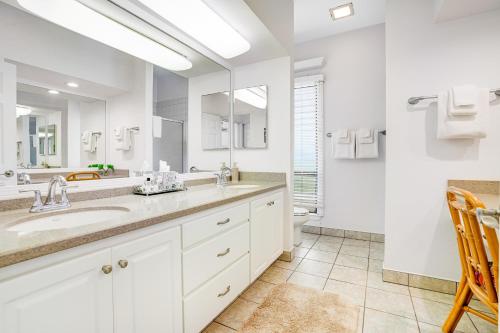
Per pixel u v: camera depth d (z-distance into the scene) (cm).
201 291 131
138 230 97
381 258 250
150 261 102
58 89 135
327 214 325
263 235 199
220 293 146
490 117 173
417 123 192
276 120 243
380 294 183
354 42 305
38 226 106
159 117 194
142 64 180
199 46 213
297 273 217
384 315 159
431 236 190
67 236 75
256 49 221
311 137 330
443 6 169
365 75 301
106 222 91
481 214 76
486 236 103
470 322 153
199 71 228
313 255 258
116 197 153
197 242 129
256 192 183
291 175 243
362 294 183
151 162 188
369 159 301
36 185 126
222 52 208
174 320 114
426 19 189
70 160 139
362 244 291
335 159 318
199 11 157
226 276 152
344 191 315
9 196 115
